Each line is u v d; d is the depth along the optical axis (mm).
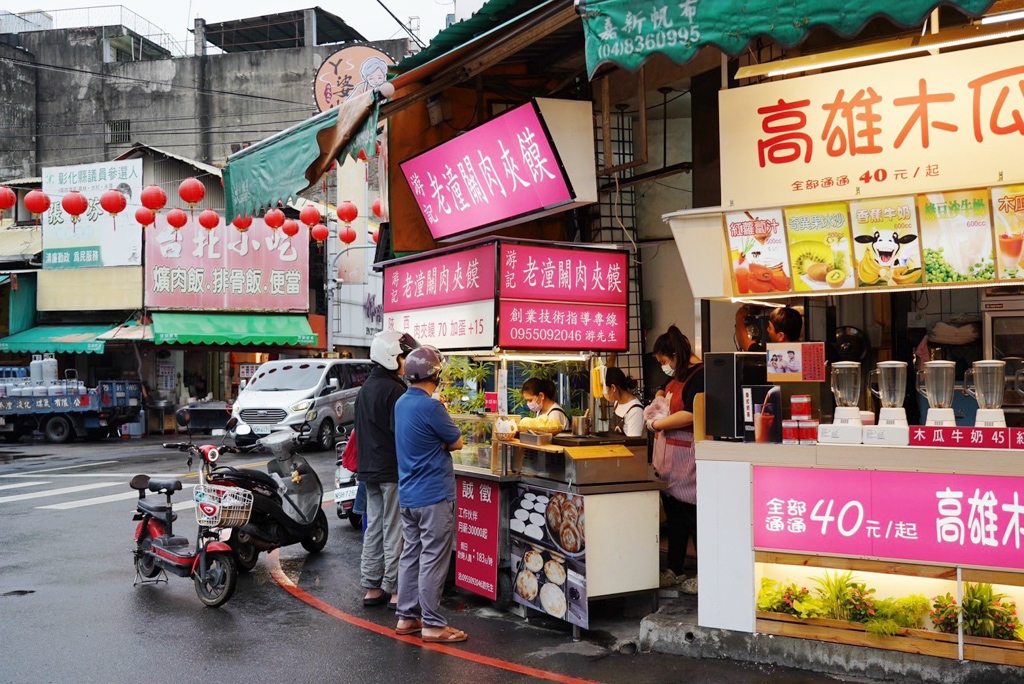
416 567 5488
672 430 6004
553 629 5539
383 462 6000
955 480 4289
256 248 23688
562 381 7066
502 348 5926
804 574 4637
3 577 7129
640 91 6266
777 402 4738
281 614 6066
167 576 7211
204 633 5605
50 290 23188
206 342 22438
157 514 6844
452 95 7527
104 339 21609
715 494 4820
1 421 20016
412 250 7641
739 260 4906
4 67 35531
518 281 6012
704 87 7387
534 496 5641
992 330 6172
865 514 4473
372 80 21234
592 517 5211
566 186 5820
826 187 4668
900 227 4500
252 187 7102
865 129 4559
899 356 6812
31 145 36094
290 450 7715
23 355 23656
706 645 4828
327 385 17766
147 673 4828
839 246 4656
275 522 7410
